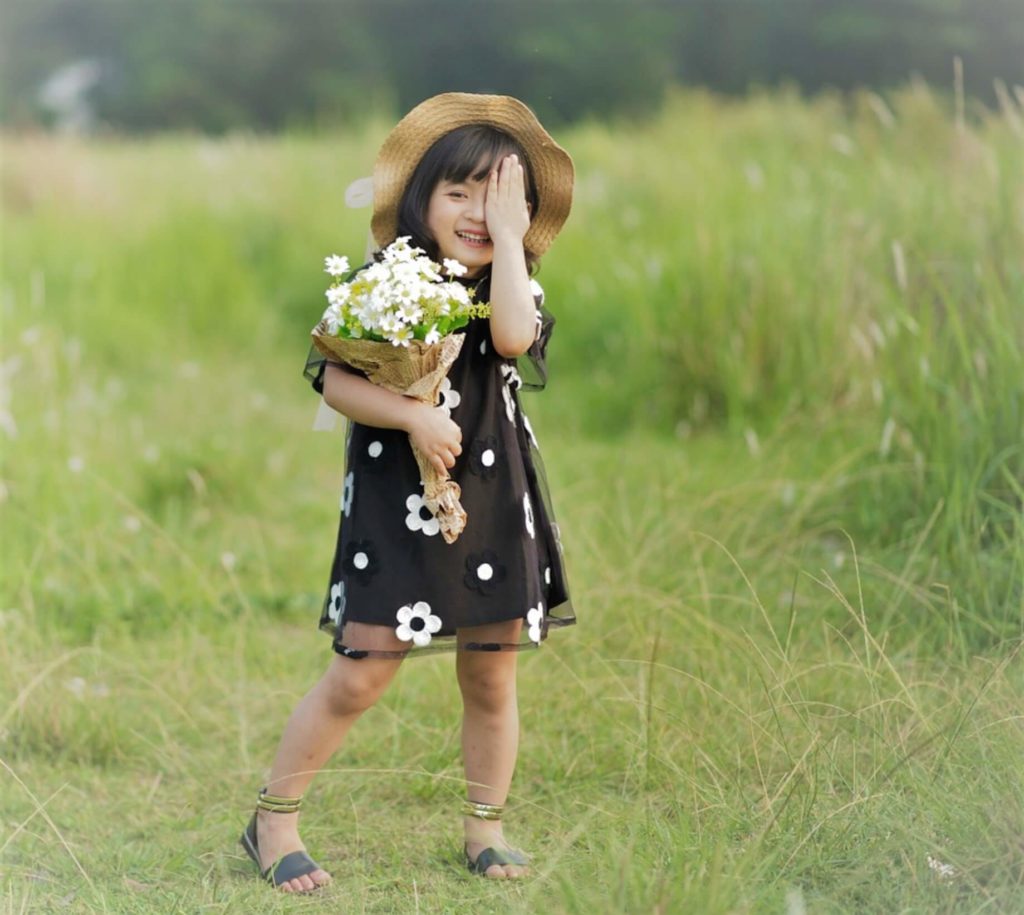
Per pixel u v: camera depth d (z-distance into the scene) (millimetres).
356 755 3840
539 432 7812
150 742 3875
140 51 25703
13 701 4086
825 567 4746
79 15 26094
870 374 5871
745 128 11445
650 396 7750
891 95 8508
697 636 4156
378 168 3076
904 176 6648
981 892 2693
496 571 2951
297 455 7539
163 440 7422
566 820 3279
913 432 5082
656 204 10148
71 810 3535
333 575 3092
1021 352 4871
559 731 3863
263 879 3055
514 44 24734
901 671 3900
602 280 9273
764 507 5219
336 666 3000
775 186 8148
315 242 11828
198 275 11055
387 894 2980
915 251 5629
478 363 3008
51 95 25641
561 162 3117
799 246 7133
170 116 25406
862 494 5137
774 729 3455
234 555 5797
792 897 2543
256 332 10781
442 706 4070
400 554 2920
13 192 12352
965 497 4672
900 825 2904
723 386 7309
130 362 9562
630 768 3527
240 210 12391
